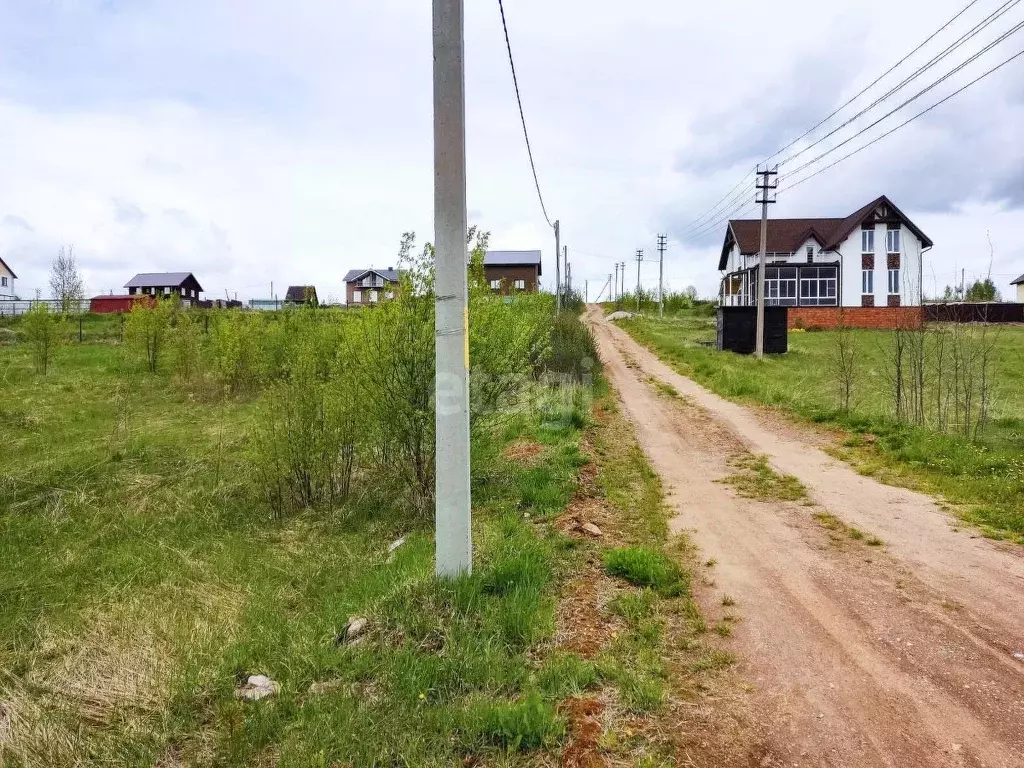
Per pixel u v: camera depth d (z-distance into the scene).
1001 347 21.53
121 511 7.00
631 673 3.43
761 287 22.94
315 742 2.89
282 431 7.47
